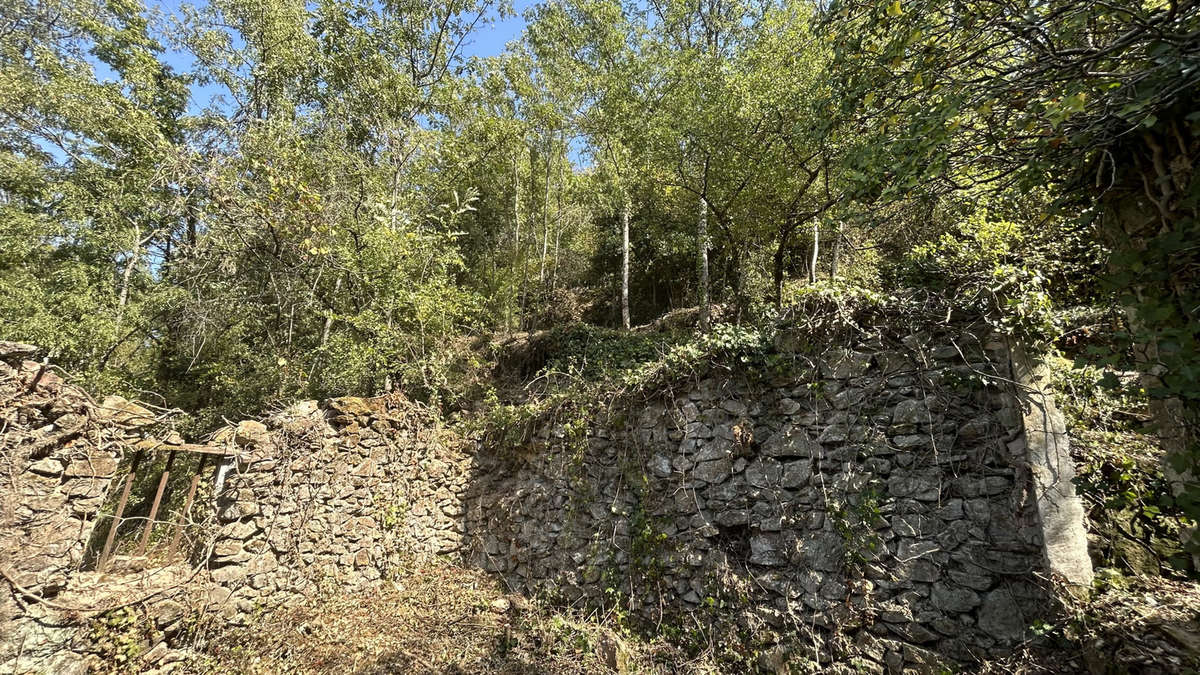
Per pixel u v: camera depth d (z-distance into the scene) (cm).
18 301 764
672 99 697
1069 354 341
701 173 723
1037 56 198
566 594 450
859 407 335
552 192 1355
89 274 862
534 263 1444
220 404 895
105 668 332
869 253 827
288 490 478
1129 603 233
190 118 848
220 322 821
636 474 437
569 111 1098
